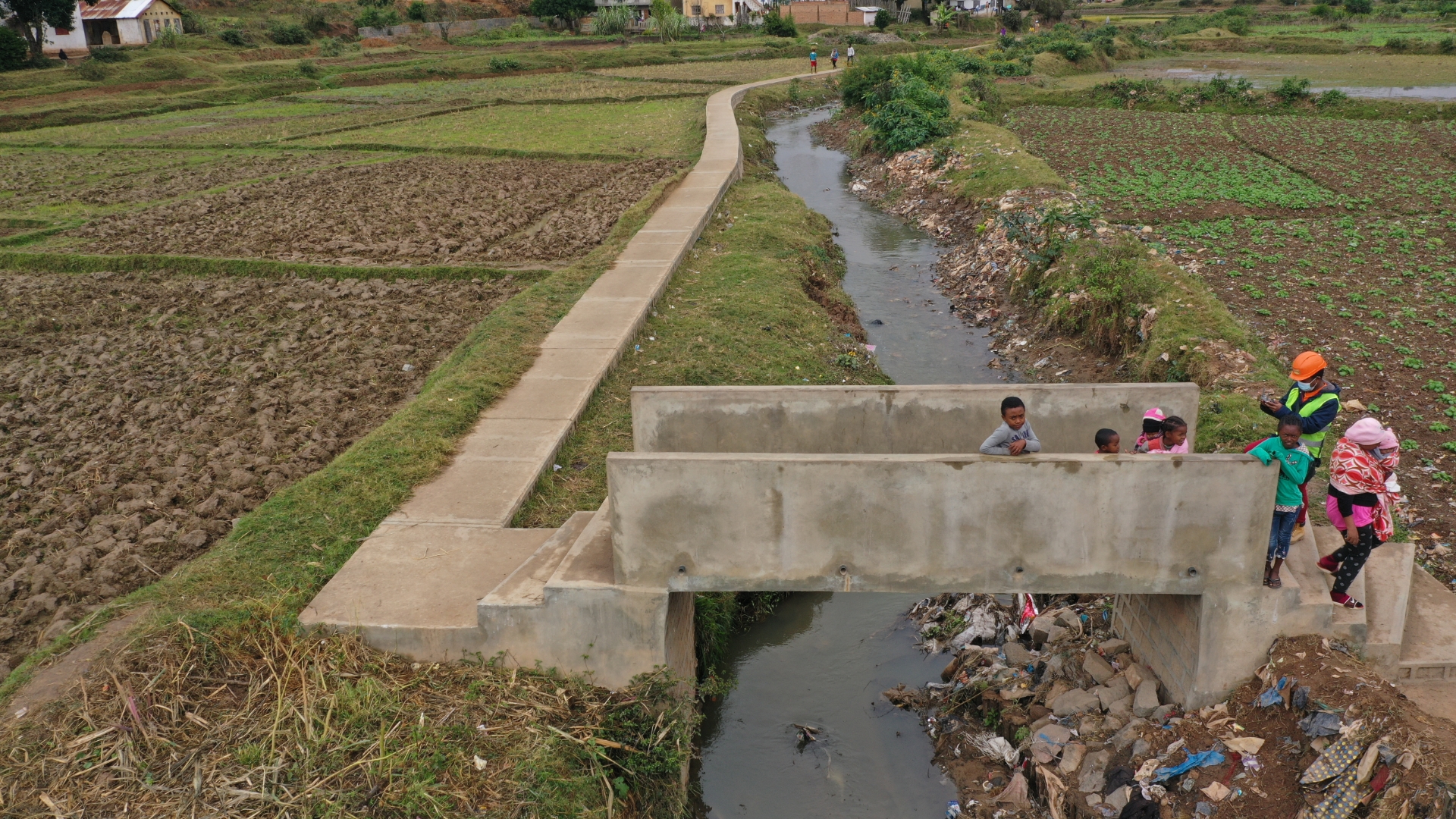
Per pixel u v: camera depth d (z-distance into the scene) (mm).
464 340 14008
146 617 7117
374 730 6305
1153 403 7832
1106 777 6719
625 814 6383
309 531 8430
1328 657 6453
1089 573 6539
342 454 10141
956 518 6457
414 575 7723
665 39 70375
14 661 7215
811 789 7406
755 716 8172
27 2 51625
